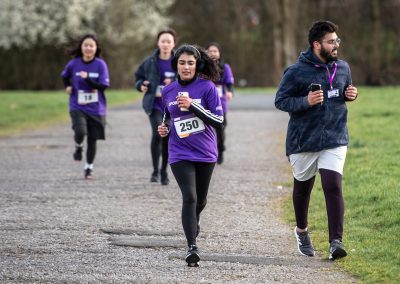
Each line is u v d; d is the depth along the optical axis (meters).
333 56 13.74
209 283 12.48
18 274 13.00
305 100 13.51
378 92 54.66
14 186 21.73
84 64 22.94
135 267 13.49
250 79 88.31
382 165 22.12
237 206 18.89
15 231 16.20
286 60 87.62
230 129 36.19
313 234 15.73
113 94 64.56
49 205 19.02
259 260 13.95
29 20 80.19
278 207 18.75
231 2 88.56
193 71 14.04
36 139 33.69
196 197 13.87
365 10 87.19
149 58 22.08
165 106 14.44
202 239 15.60
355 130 30.95
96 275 12.96
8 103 53.47
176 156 13.98
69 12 79.31
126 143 31.59
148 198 19.92
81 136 22.72
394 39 87.00
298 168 14.10
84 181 22.55
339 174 13.79
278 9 87.50
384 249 14.05
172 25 88.88
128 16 82.25
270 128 36.53
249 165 25.34
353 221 16.36
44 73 83.31
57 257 14.15
